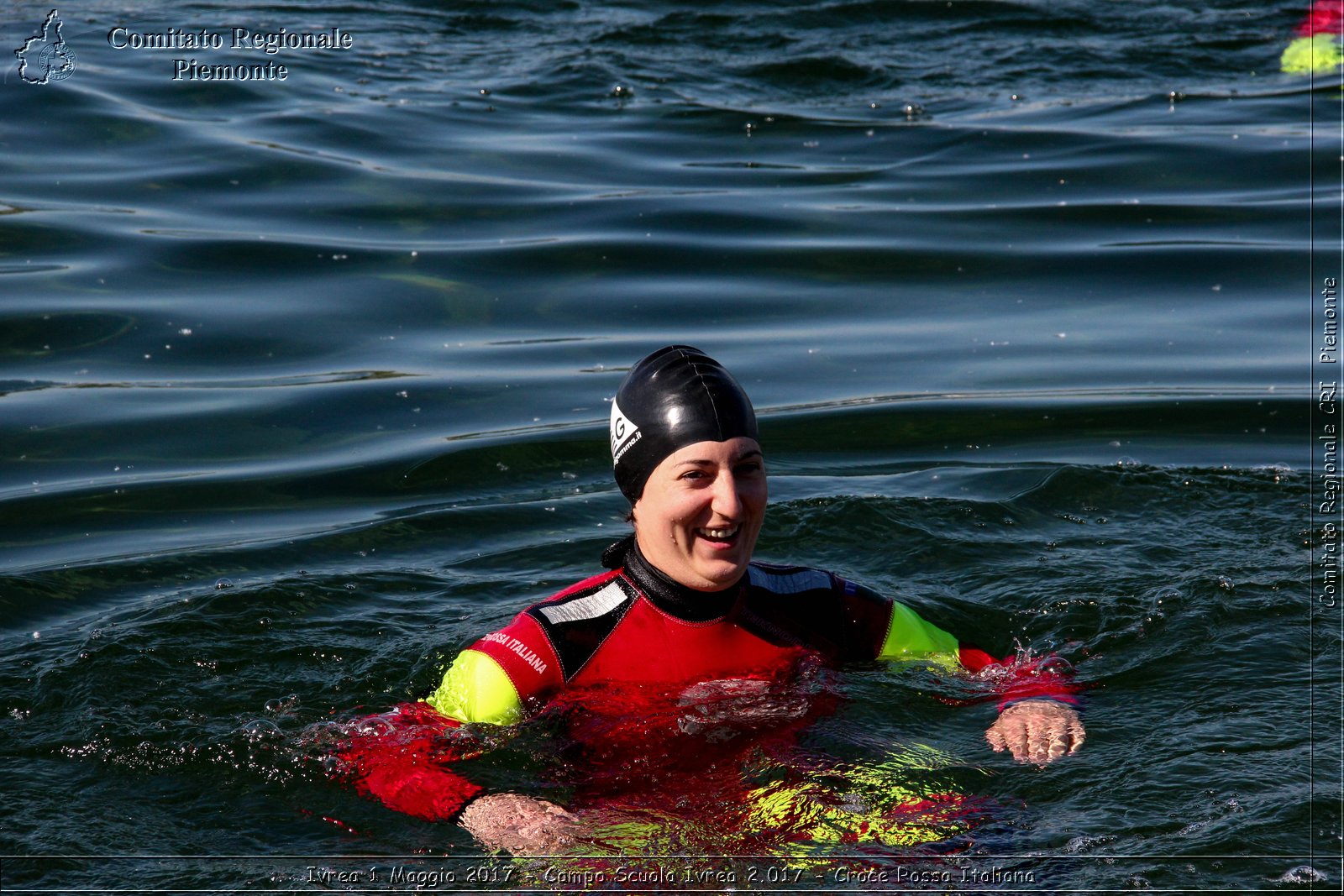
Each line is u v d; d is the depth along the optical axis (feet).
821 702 40.86
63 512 59.36
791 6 172.86
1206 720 40.91
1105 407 70.95
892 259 92.22
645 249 92.89
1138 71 142.61
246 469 63.87
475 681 39.83
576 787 37.37
